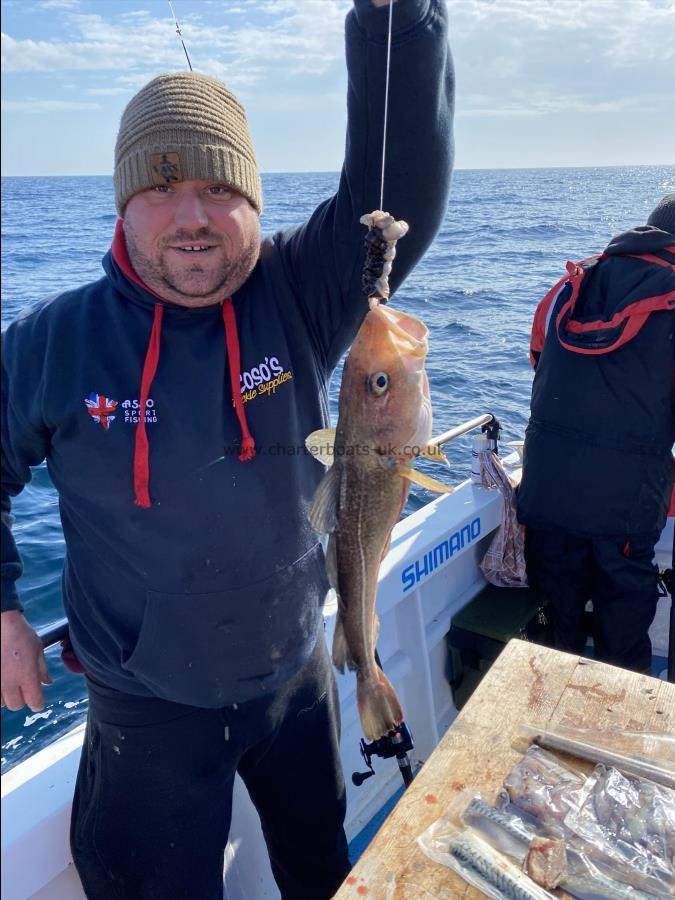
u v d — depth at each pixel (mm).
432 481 1633
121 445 1781
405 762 2504
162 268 1705
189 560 1812
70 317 1841
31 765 2152
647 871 1508
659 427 3152
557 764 1798
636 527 3244
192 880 1981
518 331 13000
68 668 2102
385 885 1525
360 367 1649
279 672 1963
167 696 1875
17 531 6160
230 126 1700
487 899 1480
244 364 1851
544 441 3354
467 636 3471
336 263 1896
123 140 1695
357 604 1781
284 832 2281
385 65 1596
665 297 2994
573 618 3609
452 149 1812
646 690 2043
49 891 2041
